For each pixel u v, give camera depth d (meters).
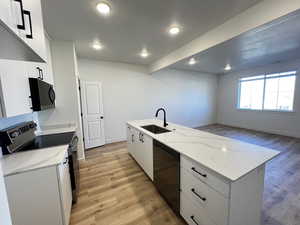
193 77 6.05
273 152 1.39
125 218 1.62
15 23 0.67
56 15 1.86
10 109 1.06
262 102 5.27
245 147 1.53
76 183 1.88
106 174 2.56
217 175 1.06
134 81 4.66
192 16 1.95
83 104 3.74
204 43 2.47
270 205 1.75
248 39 2.63
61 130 2.42
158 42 2.82
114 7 1.73
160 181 1.91
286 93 4.66
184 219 1.49
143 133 2.38
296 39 2.65
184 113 5.98
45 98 1.74
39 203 1.21
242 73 5.79
